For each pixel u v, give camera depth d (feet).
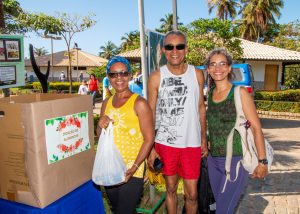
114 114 7.86
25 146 6.88
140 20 11.82
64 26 42.52
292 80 64.54
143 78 11.94
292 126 36.88
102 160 7.69
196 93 8.93
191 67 9.05
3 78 10.58
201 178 10.03
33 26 39.65
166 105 8.94
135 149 7.84
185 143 8.95
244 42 72.84
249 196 13.99
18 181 7.19
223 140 8.59
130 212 8.09
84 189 8.36
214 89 8.89
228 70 8.50
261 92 50.34
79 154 8.08
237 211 12.40
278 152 23.11
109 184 7.63
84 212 8.37
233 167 8.56
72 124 7.74
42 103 6.81
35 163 6.81
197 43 45.65
